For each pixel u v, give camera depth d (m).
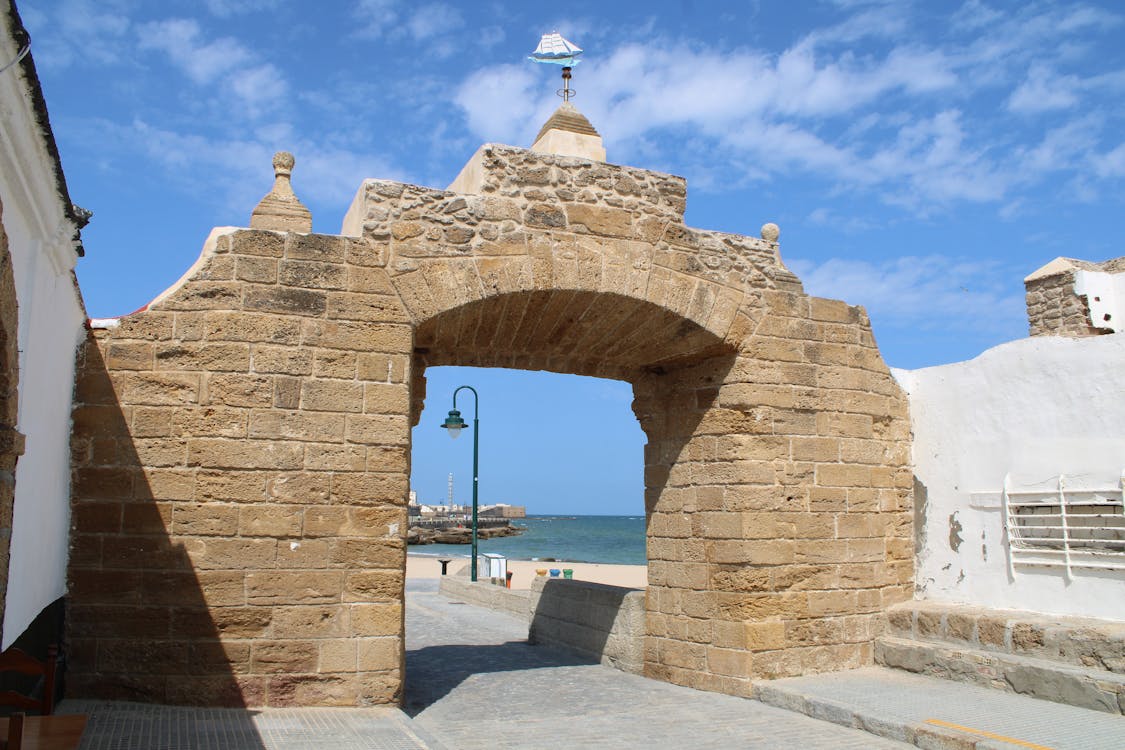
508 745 8.57
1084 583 10.36
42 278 7.04
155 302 9.34
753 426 11.53
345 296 9.74
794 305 12.03
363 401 9.61
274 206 10.08
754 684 10.81
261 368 9.37
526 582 33.59
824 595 11.61
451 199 10.35
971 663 10.55
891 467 12.58
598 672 12.81
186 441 9.12
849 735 8.98
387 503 9.52
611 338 12.16
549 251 10.61
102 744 7.32
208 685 8.82
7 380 5.79
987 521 11.66
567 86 12.52
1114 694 8.95
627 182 11.21
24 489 6.86
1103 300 14.06
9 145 5.52
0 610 5.70
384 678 9.23
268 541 9.14
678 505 12.28
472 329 11.59
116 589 8.80
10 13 4.76
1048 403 11.08
